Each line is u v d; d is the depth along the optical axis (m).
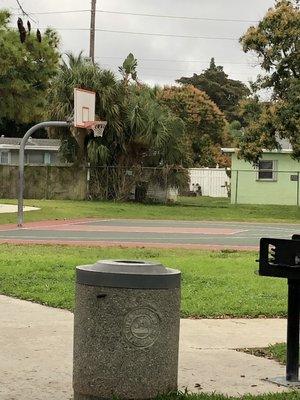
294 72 40.09
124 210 39.62
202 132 78.81
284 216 40.19
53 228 29.42
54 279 13.74
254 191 49.59
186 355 8.20
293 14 39.22
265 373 7.42
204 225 33.47
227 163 76.56
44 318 10.23
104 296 5.71
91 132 45.88
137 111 45.72
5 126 72.56
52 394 6.52
